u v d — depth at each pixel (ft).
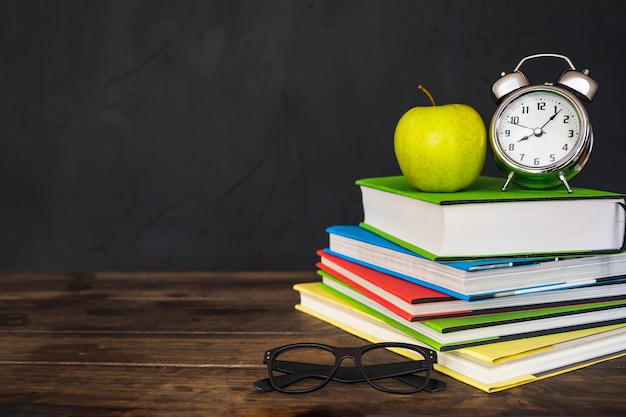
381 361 3.38
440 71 6.15
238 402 2.93
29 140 6.23
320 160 6.26
